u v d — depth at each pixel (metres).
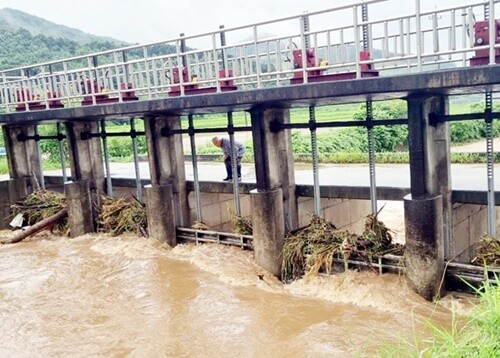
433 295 7.81
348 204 12.22
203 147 24.48
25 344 7.44
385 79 7.07
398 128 21.91
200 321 7.75
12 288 9.55
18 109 13.94
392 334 6.34
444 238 8.42
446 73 6.59
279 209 9.63
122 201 12.81
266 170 9.56
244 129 10.37
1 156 28.52
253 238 9.76
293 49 8.53
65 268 10.43
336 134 22.80
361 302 8.05
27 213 14.43
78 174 13.23
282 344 6.94
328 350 6.59
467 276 7.84
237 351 6.86
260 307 8.09
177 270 9.87
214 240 11.07
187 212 12.11
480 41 6.74
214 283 9.12
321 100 8.35
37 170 15.36
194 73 11.49
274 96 8.21
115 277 9.80
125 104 10.49
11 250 12.35
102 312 8.37
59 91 13.79
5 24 93.50
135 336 7.46
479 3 6.34
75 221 13.10
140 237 11.81
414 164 7.75
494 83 6.30
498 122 21.89
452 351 4.14
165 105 9.77
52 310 8.53
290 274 9.39
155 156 11.41
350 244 8.80
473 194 8.74
